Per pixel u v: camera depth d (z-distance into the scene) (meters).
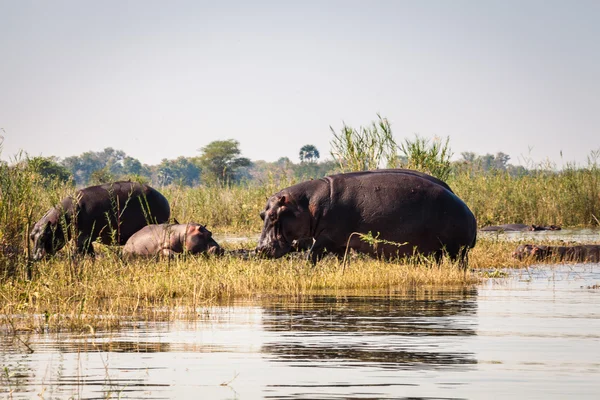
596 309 27.77
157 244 43.62
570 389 16.05
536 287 34.75
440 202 41.34
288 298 31.44
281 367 18.28
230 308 28.48
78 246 46.00
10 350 20.62
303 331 23.27
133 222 47.84
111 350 20.47
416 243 41.34
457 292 33.12
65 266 36.94
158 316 26.55
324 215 41.88
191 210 82.69
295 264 39.56
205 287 32.91
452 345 20.86
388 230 41.25
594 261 47.50
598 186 86.12
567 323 24.44
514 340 21.53
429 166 63.19
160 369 18.20
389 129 63.16
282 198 42.25
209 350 20.39
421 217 41.16
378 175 42.41
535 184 89.19
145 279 34.25
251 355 19.70
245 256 44.53
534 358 19.11
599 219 84.56
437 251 41.69
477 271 41.69
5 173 39.19
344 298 31.33
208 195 88.44
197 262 39.22
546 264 45.88
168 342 21.61
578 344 20.89
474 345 20.84
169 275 35.19
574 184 86.94
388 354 19.69
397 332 22.94
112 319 25.80
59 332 23.47
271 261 41.09
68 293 30.89
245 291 33.22
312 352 20.02
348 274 36.75
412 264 39.78
